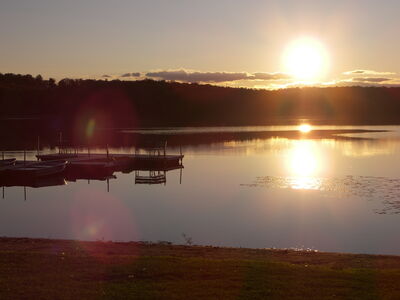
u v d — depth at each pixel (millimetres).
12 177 38938
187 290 10180
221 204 26984
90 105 143625
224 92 173875
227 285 10484
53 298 9766
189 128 108938
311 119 161000
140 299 9695
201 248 16109
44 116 139875
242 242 19078
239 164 44469
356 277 11117
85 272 11555
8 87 147500
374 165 40688
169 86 160250
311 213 24016
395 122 134500
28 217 24500
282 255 15211
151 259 12703
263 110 178500
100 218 24031
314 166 40969
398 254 17359
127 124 126812
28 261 12609
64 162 43062
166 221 23078
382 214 23453
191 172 40656
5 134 87625
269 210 24938
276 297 9773
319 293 10000
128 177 40750
